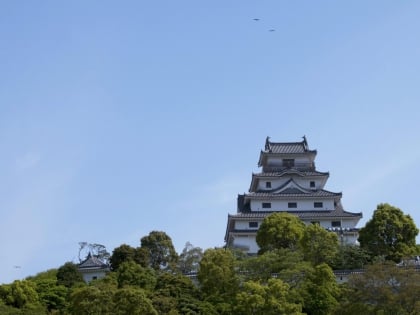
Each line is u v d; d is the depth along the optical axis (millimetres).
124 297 99062
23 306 120875
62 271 133625
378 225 128000
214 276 111500
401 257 125188
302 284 107375
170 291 111625
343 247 125938
